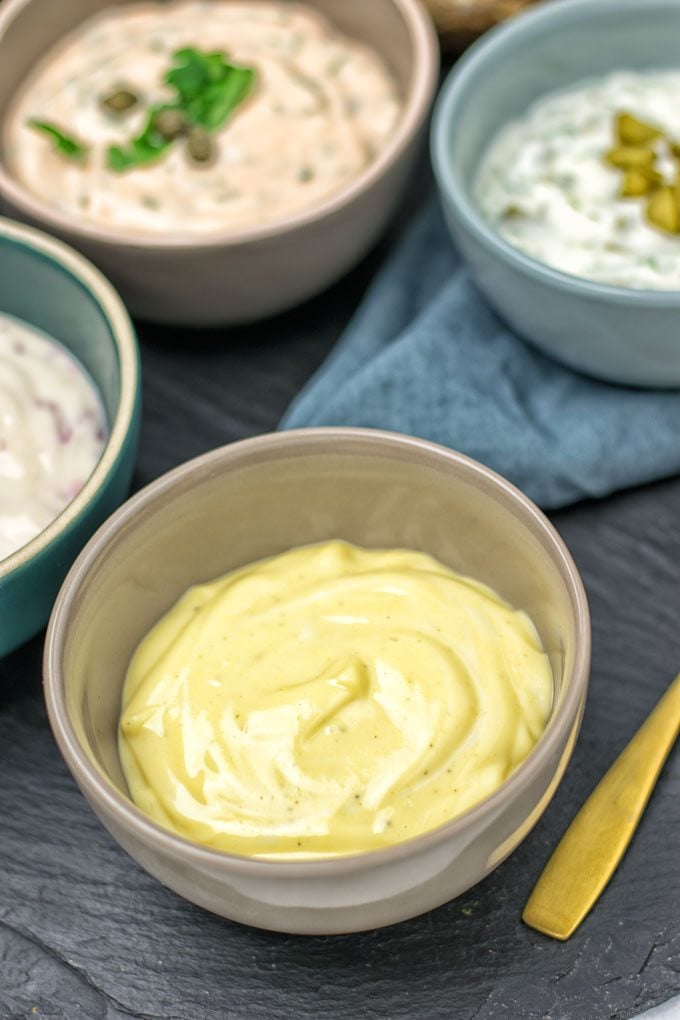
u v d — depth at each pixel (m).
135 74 0.63
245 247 0.57
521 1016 0.49
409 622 0.50
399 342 0.59
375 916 0.46
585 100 0.63
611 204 0.59
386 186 0.58
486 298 0.59
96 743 0.48
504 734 0.48
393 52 0.63
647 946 0.49
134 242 0.57
